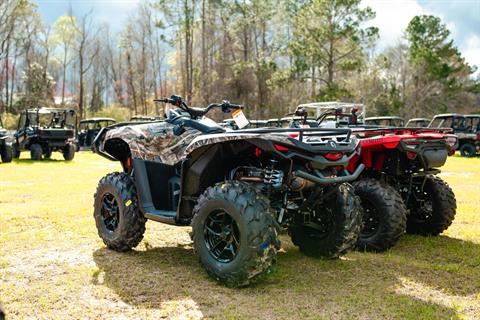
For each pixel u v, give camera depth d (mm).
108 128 4488
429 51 40531
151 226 5223
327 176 3312
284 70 33406
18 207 6273
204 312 2850
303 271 3674
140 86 47469
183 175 3643
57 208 6184
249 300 3045
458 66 44500
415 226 5152
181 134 3896
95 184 9031
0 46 40344
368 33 29938
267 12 35625
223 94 35938
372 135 4672
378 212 4312
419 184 5094
